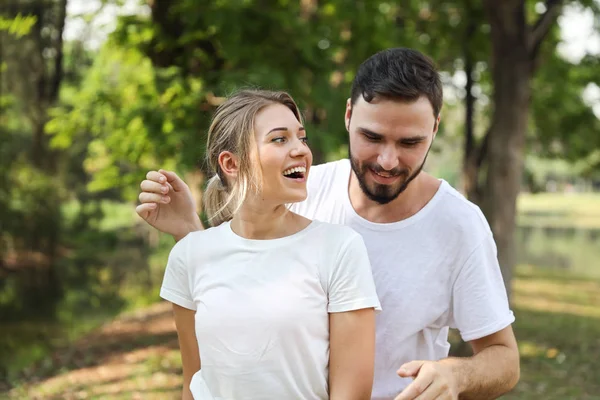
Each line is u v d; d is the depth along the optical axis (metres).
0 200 20.61
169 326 10.97
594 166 18.69
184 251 2.16
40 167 21.86
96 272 20.77
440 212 2.23
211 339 2.00
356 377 1.96
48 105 17.09
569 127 16.16
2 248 20.94
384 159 2.04
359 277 1.96
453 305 2.25
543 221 48.44
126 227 33.50
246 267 2.01
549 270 19.97
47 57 16.86
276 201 1.99
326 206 2.41
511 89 7.64
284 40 8.27
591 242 31.81
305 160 2.00
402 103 2.01
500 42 7.68
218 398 2.03
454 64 15.65
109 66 9.75
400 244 2.24
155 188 2.32
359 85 2.09
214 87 7.65
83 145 21.97
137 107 7.83
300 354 1.94
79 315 13.83
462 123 21.70
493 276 2.24
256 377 1.94
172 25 8.30
